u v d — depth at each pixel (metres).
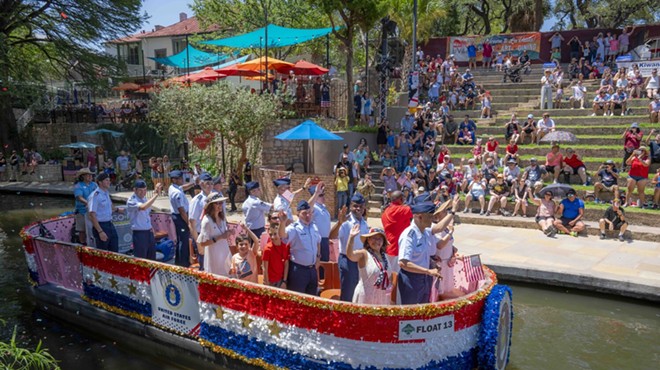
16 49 27.30
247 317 5.99
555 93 20.91
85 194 9.27
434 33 36.00
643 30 24.17
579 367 6.53
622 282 8.87
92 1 25.64
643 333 7.62
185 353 6.68
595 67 22.58
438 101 22.09
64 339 7.71
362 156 17.11
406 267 5.42
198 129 17.31
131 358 7.07
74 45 26.69
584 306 8.73
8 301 9.30
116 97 36.66
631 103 18.50
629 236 11.81
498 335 5.70
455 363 5.42
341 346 5.29
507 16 36.47
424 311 5.16
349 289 6.22
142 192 8.10
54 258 8.56
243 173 17.39
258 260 7.39
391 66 18.81
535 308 8.68
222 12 29.34
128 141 27.20
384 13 18.70
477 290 5.75
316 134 14.12
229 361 6.21
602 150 15.74
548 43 26.02
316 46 30.23
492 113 20.59
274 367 5.76
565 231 12.40
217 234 6.78
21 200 20.67
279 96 17.67
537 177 13.95
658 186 12.85
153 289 7.02
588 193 13.84
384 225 6.64
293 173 15.72
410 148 17.47
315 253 6.43
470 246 11.38
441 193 13.93
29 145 30.31
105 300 7.70
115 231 8.41
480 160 16.27
